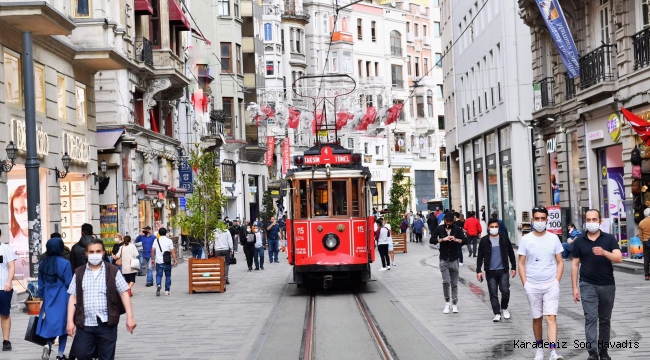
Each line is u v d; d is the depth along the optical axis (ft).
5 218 73.26
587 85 97.55
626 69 87.86
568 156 112.98
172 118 150.61
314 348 46.62
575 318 52.26
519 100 136.36
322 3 285.64
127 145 119.34
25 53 69.62
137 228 122.52
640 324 48.03
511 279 81.30
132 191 120.37
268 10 249.75
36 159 69.31
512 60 136.46
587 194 103.71
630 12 87.30
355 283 86.43
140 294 83.51
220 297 78.23
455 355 41.50
